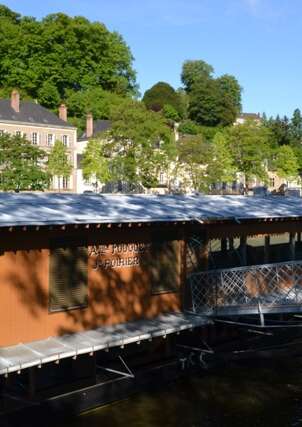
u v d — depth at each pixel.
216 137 75.94
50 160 68.25
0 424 14.09
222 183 77.25
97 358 16.69
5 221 13.59
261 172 76.75
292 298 17.81
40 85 103.88
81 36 110.06
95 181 73.75
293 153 97.25
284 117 118.06
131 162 62.03
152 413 15.75
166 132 64.50
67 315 15.05
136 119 62.44
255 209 20.94
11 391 14.64
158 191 68.94
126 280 16.45
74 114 104.69
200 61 136.38
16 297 14.01
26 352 13.46
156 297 17.25
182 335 18.89
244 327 20.42
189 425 15.10
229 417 15.63
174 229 17.72
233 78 137.12
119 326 15.95
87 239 15.41
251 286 18.75
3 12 111.31
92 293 15.63
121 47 117.12
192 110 126.19
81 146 90.38
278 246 22.70
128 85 120.75
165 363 17.81
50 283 14.67
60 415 15.14
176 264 17.84
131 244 16.55
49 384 15.32
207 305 17.64
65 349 13.69
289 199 25.75
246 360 19.92
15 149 55.16
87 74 110.62
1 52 101.38
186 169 70.56
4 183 54.69
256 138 75.62
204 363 18.94
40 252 14.44
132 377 16.41
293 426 15.15
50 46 105.56
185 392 17.22
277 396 17.08
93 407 15.88
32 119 82.19
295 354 20.64
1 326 13.74
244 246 20.06
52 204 17.38
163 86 127.62
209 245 18.84
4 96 97.31
